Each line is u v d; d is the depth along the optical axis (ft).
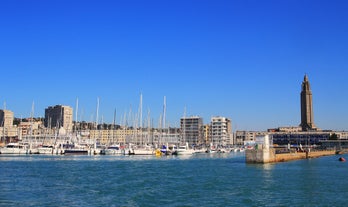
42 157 538.06
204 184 237.66
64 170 332.39
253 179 264.72
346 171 326.85
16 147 608.19
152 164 420.36
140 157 577.43
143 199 183.62
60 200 179.93
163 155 646.74
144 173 309.83
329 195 194.29
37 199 181.98
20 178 266.57
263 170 338.95
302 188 218.79
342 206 166.50
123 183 242.37
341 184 236.43
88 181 252.42
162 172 319.47
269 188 219.20
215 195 194.90
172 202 175.94
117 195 194.80
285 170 338.34
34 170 329.93
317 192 203.92
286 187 223.10
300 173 308.81
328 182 246.47
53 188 217.97
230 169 351.05
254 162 415.85
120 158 540.93
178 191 208.23
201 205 168.96
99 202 175.63
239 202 175.73
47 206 165.78
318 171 327.06
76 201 177.68
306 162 465.06
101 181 252.62
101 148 648.79
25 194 195.93
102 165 397.19
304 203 173.06
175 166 390.01
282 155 473.26
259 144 422.00
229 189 215.51
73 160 481.05
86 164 410.72
